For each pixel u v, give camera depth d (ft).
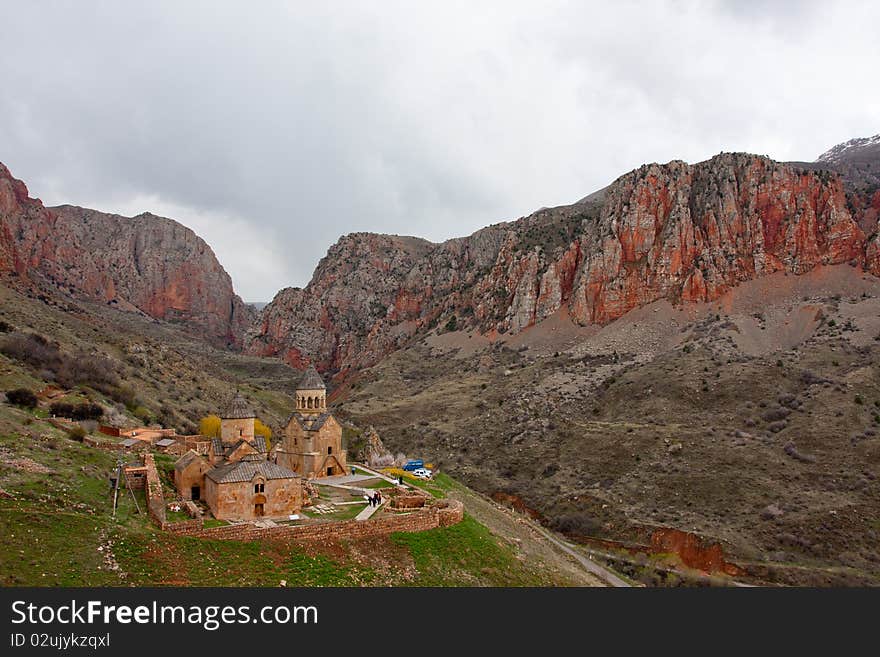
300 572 125.90
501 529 207.31
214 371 529.45
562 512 295.07
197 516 140.87
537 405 440.04
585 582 176.65
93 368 297.33
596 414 406.00
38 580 96.22
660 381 412.16
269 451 236.43
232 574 118.01
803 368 381.60
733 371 395.14
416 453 408.87
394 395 608.60
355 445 360.28
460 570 148.15
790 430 311.27
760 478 277.03
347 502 180.04
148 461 162.61
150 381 354.13
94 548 108.99
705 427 338.95
